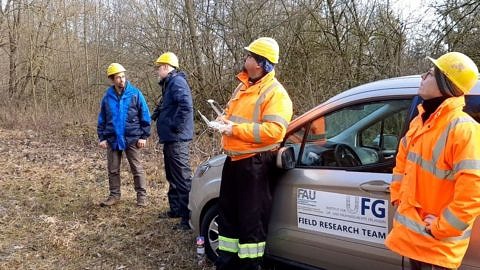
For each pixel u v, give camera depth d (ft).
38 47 59.47
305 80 37.01
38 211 19.92
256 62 11.91
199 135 34.06
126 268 14.48
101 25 58.34
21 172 27.58
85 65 59.62
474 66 8.12
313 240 11.78
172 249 15.83
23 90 59.52
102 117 20.56
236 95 12.57
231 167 12.29
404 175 8.80
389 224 10.28
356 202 10.85
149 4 42.34
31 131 45.88
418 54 36.40
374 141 10.91
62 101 57.36
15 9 59.88
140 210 20.12
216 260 13.67
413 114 10.23
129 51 44.73
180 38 41.09
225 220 12.67
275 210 12.59
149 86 43.86
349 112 11.54
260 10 38.47
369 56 38.01
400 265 10.19
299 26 38.06
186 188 17.51
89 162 30.94
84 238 16.90
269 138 11.62
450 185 8.11
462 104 8.09
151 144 34.27
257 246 12.10
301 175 12.04
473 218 7.73
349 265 11.21
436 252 8.18
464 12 33.53
